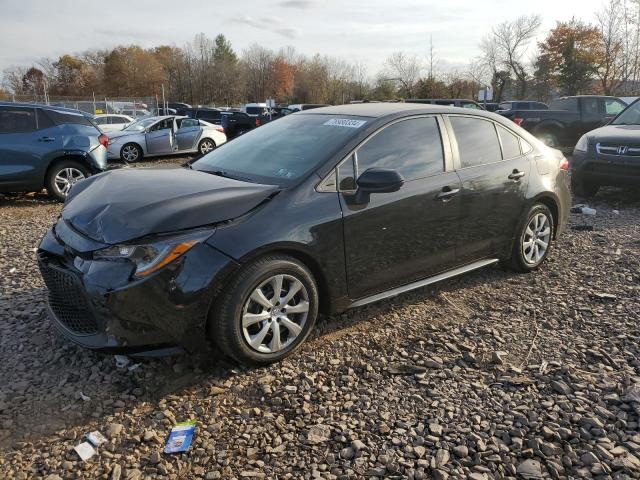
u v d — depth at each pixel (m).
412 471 2.56
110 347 3.06
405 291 4.11
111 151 15.81
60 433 2.79
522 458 2.66
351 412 3.01
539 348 3.75
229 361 3.47
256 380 3.29
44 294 4.53
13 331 3.86
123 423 2.88
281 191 3.49
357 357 3.59
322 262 3.55
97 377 3.30
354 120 4.11
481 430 2.86
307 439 2.78
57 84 74.56
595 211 7.96
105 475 2.52
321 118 4.37
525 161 4.98
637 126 8.98
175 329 3.08
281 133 4.36
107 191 3.60
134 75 72.94
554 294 4.71
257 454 2.68
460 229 4.40
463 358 3.61
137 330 3.04
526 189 4.93
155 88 73.56
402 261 4.04
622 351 3.70
